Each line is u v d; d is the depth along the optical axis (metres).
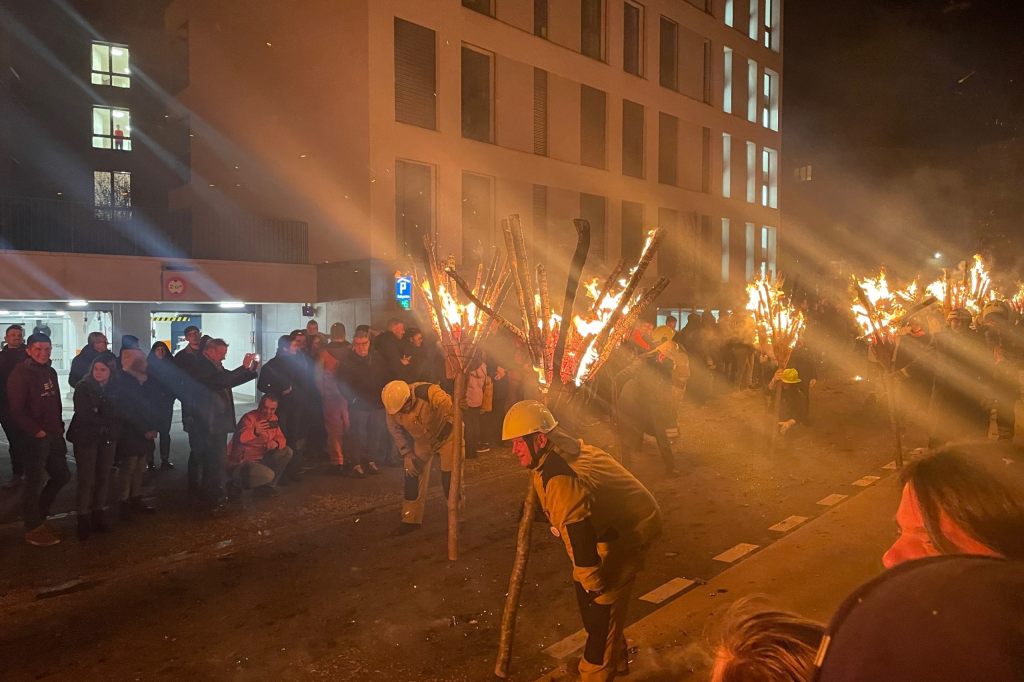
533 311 4.74
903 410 14.16
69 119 27.12
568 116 22.39
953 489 1.23
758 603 1.40
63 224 17.86
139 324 16.38
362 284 16.62
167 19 23.61
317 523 7.96
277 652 4.98
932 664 0.87
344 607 5.71
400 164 17.72
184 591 6.08
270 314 18.20
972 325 9.49
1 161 25.06
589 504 3.90
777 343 10.99
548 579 6.21
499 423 12.17
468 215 19.53
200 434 8.39
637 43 25.58
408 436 7.92
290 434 9.85
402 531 7.48
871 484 9.27
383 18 17.22
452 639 5.12
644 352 11.00
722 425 14.04
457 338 6.83
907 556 1.44
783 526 7.58
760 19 31.78
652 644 4.83
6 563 6.75
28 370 7.15
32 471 7.18
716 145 29.09
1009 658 0.84
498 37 20.12
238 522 7.99
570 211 22.36
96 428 7.47
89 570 6.57
